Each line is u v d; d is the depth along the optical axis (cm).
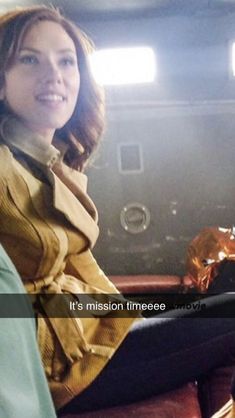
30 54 78
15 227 71
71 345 66
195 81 178
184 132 178
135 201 175
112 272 167
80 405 65
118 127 175
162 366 61
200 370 64
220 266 109
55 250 72
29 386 40
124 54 169
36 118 76
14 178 73
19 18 79
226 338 59
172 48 174
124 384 63
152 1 159
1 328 39
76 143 81
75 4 139
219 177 181
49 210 74
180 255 176
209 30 173
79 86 81
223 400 64
